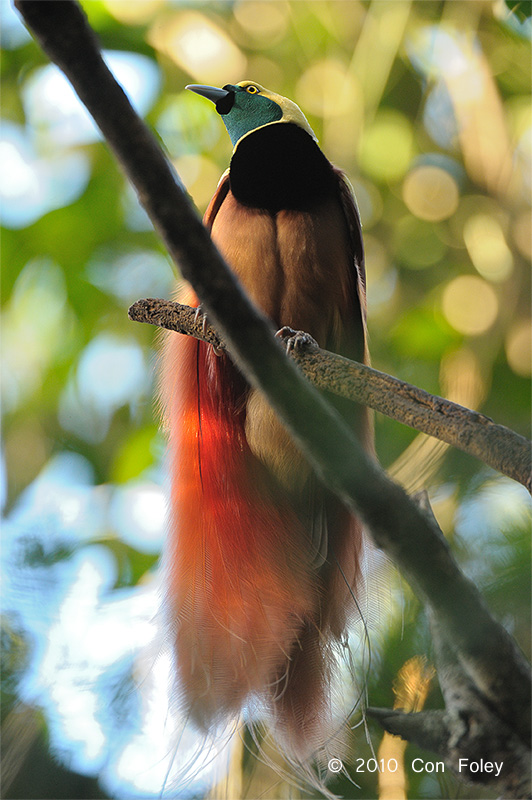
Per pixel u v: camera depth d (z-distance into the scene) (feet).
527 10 27.63
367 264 41.57
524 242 39.24
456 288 40.83
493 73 40.29
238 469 21.79
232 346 10.61
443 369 36.81
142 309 18.39
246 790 20.84
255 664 18.07
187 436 21.95
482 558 24.56
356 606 20.31
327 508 21.94
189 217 9.93
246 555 20.56
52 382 43.75
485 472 26.84
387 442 32.07
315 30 41.91
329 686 18.39
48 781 22.43
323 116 41.45
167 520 21.40
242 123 26.89
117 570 33.09
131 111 9.43
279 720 17.65
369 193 42.04
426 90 39.91
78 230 42.22
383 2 38.81
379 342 39.27
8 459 43.24
